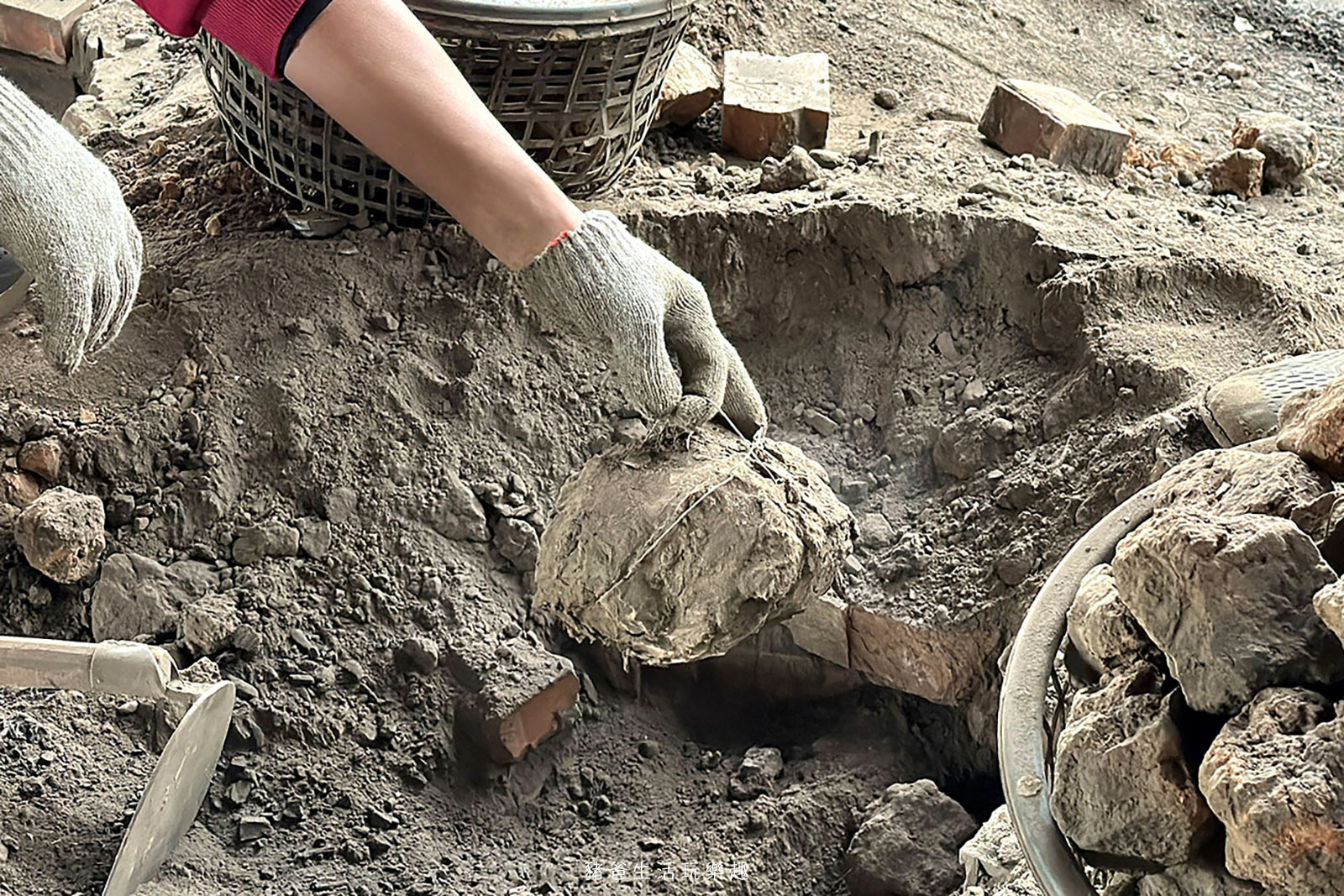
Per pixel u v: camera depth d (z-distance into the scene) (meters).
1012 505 2.07
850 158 2.38
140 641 2.01
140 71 2.62
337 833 1.96
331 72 1.66
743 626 1.76
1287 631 1.54
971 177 2.33
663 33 2.19
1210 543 1.55
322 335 2.15
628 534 1.74
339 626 2.05
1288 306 2.13
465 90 1.69
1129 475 2.01
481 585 2.09
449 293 2.18
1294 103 2.74
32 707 1.96
